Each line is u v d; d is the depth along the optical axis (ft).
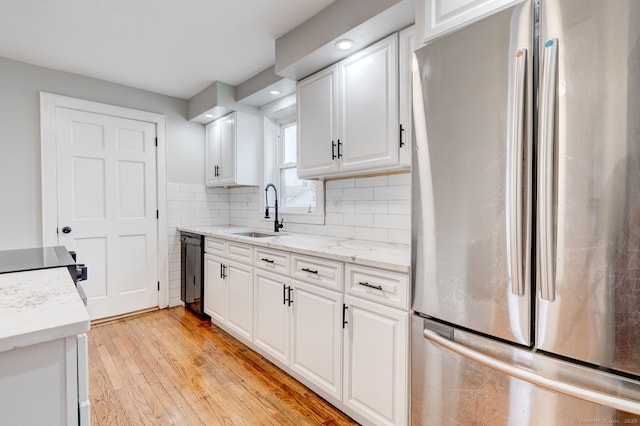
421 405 4.27
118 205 10.18
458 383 3.86
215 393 6.18
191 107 11.42
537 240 3.13
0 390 2.00
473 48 3.60
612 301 2.73
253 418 5.49
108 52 8.13
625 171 2.63
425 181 4.12
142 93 10.63
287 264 6.64
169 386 6.41
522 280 3.21
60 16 6.57
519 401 3.34
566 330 2.98
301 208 9.82
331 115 6.94
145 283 10.76
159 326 9.55
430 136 4.06
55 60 8.55
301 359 6.32
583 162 2.82
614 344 2.74
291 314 6.55
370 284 4.95
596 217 2.78
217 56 8.38
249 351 7.95
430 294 4.10
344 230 7.95
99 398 5.99
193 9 6.37
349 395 5.36
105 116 9.91
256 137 10.89
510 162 3.27
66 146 9.25
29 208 8.70
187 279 10.82
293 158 10.37
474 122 3.59
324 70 7.12
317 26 6.43
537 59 3.12
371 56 6.11
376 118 6.01
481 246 3.56
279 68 7.38
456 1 3.93
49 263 4.33
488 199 3.48
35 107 8.78
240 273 8.18
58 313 2.37
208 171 11.93
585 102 2.81
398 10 5.14
